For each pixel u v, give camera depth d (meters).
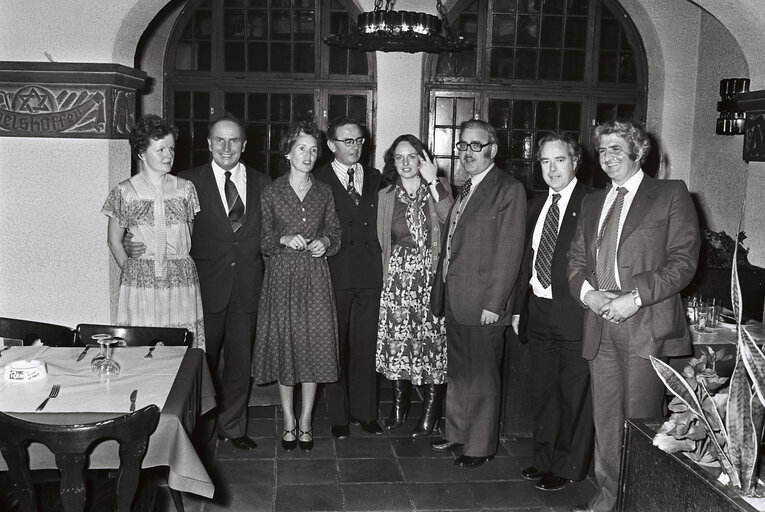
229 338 3.90
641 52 6.27
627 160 2.94
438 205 3.92
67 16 3.99
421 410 4.66
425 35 3.62
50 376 2.71
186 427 2.55
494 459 3.91
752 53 4.22
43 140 4.08
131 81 4.24
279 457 3.89
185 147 6.36
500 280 3.49
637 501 2.49
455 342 3.79
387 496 3.47
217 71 6.26
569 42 6.30
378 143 6.15
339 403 4.17
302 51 6.27
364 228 4.01
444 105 6.28
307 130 3.68
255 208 3.79
